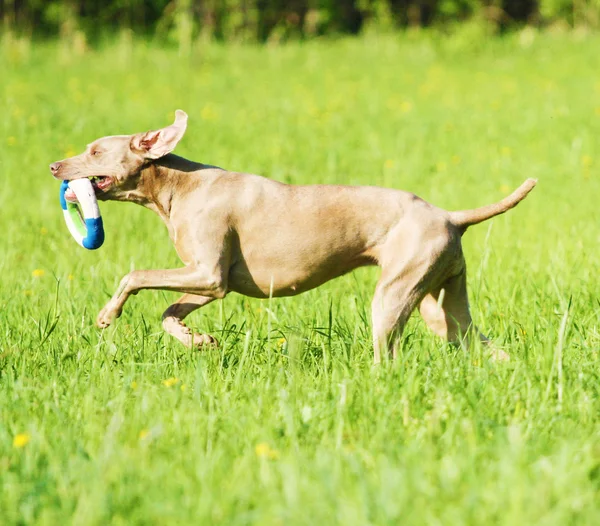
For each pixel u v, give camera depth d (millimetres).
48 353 8805
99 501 5691
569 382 7750
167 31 44875
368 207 8984
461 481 5945
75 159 9281
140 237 13836
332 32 47344
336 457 6312
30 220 15102
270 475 6133
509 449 6285
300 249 8984
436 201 16047
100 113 25453
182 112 9109
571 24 45438
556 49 39562
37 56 39750
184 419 7039
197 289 8945
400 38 44094
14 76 33594
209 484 5977
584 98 27156
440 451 6613
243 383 8086
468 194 16562
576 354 8680
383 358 8508
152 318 10453
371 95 29344
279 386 7812
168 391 7652
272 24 47719
